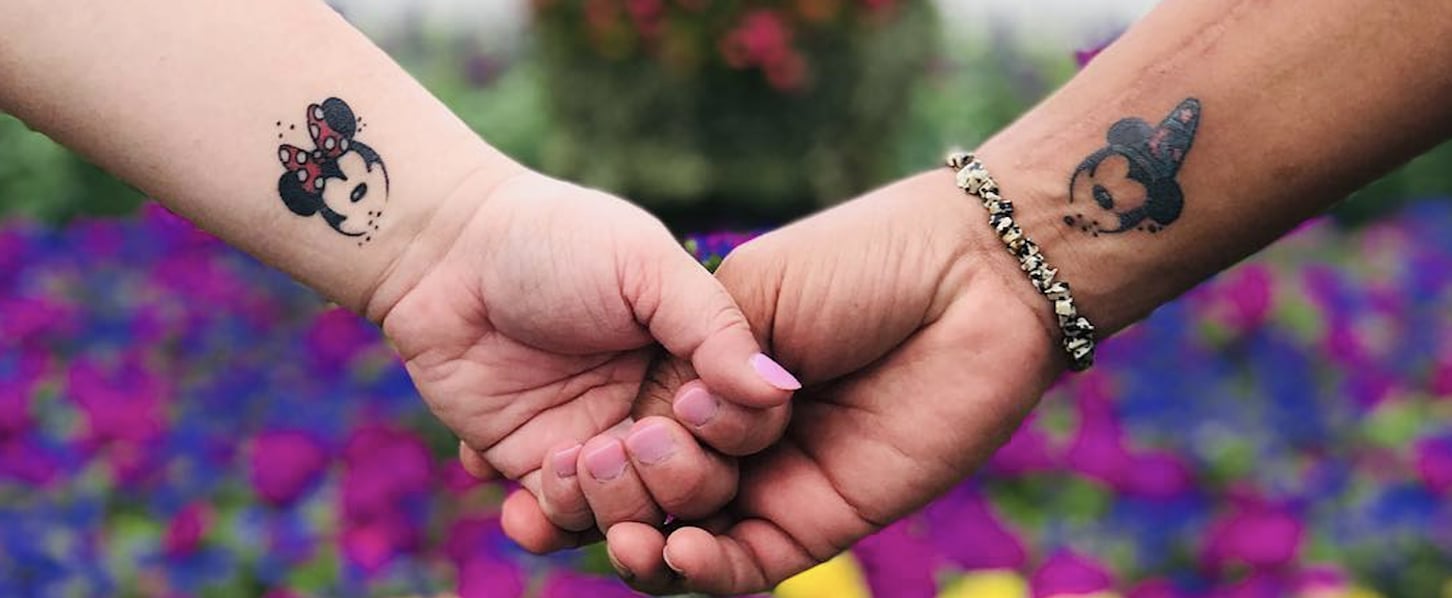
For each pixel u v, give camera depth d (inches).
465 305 59.1
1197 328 138.6
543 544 62.4
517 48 310.5
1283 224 58.5
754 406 57.7
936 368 62.0
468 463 63.5
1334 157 56.4
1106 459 106.4
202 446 111.9
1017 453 111.7
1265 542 94.9
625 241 57.6
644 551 59.4
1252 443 120.0
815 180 221.0
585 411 61.3
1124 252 60.0
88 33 54.7
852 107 219.0
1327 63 55.6
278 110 56.4
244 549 101.3
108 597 99.0
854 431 62.9
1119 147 59.2
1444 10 53.4
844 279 61.3
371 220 58.0
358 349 127.1
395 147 57.9
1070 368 62.5
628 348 60.1
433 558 101.7
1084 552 104.7
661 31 214.2
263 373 128.1
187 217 57.5
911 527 98.5
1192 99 57.9
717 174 220.4
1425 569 102.3
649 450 58.3
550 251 57.7
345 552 98.3
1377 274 186.9
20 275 155.0
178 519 99.5
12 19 54.0
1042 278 60.7
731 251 64.7
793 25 213.2
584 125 221.1
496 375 60.6
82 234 159.3
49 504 107.8
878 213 62.1
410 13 330.3
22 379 120.7
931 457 62.3
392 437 103.9
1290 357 134.3
